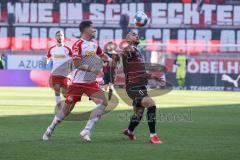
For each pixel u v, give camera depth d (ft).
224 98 237.04
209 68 312.50
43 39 361.10
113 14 362.12
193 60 313.12
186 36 358.02
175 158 84.89
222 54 314.14
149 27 359.05
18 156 85.05
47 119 143.23
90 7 363.35
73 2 362.94
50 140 103.71
